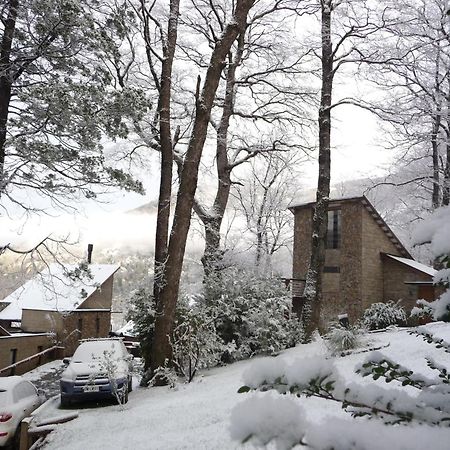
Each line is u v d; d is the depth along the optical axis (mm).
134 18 12055
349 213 23578
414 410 1191
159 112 15742
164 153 15414
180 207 13461
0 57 10711
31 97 9992
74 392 10836
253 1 14898
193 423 7285
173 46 15875
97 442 7234
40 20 10188
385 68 18453
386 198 29359
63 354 25203
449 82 20844
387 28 17578
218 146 20828
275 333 14148
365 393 1264
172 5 16266
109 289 33469
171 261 13148
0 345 19484
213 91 14078
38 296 28750
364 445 990
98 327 31125
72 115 10172
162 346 12625
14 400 9461
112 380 10070
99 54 10992
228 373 12094
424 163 26062
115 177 11430
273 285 16062
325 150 16922
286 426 1008
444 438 985
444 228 1005
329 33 17719
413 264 23562
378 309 18922
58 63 10883
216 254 17797
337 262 23875
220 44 14281
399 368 1432
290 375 1139
